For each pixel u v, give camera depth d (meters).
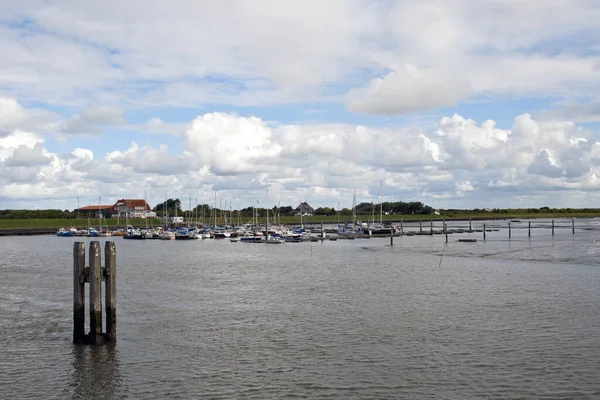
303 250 111.25
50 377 27.36
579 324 36.50
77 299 32.22
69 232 188.25
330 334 34.81
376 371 27.53
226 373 27.62
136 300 47.78
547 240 128.75
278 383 26.12
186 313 41.91
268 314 41.31
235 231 177.25
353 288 53.94
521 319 38.22
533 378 26.25
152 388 25.81
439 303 44.75
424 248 111.56
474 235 163.88
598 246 105.50
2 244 142.50
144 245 137.12
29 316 40.88
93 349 31.62
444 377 26.55
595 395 24.19
